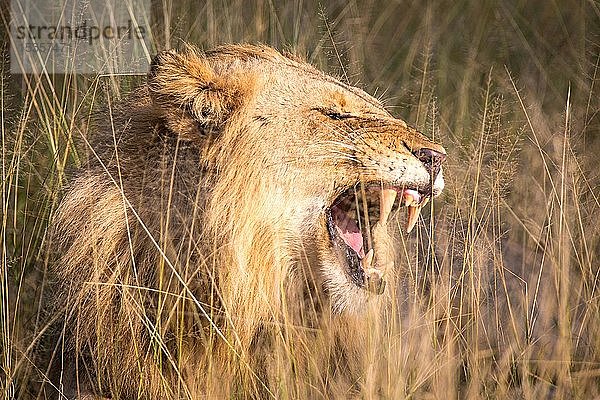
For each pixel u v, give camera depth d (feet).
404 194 24.73
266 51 25.80
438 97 42.42
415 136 24.82
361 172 24.26
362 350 24.98
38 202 29.84
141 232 24.36
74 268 24.75
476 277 28.02
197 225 23.88
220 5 41.98
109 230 24.49
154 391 24.21
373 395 23.75
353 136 24.26
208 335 24.08
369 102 25.68
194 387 24.02
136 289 24.17
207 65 24.63
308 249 24.27
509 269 30.01
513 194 32.48
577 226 30.40
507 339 27.91
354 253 24.26
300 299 24.66
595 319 27.17
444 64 45.75
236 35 41.19
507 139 32.60
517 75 46.44
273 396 23.82
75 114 30.81
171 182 23.72
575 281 28.76
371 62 45.47
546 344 27.71
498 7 50.60
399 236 27.68
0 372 26.21
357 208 23.84
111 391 24.64
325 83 25.11
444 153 24.95
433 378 25.05
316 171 24.14
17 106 33.86
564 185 29.58
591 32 47.80
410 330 25.95
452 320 26.32
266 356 24.49
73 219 25.00
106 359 24.43
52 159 30.42
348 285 24.20
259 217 23.79
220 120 24.06
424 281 26.78
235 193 23.70
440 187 24.98
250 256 23.82
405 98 41.47
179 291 24.03
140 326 24.18
